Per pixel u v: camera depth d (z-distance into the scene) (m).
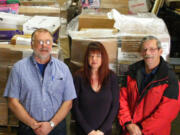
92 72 2.08
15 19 2.67
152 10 3.60
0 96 2.32
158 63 2.07
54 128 1.97
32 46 1.81
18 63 1.83
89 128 2.04
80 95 2.08
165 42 2.46
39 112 1.84
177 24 4.82
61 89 1.89
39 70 1.82
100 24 2.73
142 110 2.09
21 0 3.63
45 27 2.54
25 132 1.92
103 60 2.05
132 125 2.07
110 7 3.69
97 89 2.10
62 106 1.92
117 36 2.44
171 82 1.98
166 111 1.97
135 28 2.60
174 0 4.59
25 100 1.82
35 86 1.80
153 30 2.58
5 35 2.65
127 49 2.45
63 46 2.89
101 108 2.07
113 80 2.13
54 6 3.64
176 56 4.82
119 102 2.19
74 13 3.92
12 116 2.36
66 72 1.90
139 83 2.10
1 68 2.26
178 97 1.99
